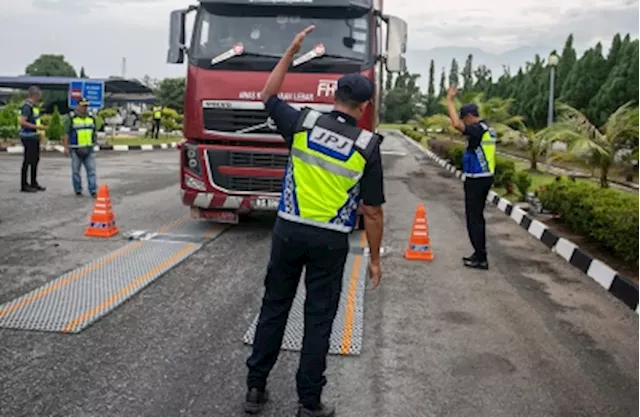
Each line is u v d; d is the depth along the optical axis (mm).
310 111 3701
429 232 9578
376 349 4844
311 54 7883
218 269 6895
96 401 3820
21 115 11867
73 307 5406
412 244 7758
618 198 8594
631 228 7047
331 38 8070
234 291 6117
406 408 3914
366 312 5723
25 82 34438
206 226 9172
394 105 82688
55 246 7656
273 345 3781
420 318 5605
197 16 8297
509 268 7578
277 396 4000
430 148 30984
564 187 10062
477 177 7184
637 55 21094
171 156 23047
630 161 13984
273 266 3740
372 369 4469
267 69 7984
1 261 6879
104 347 4637
